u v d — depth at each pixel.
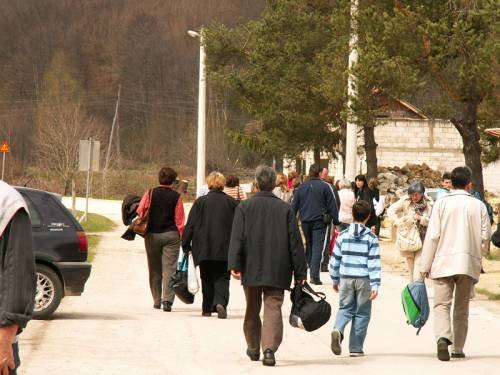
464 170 32.34
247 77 122.44
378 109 82.56
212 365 29.88
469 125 79.94
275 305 30.19
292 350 33.62
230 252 30.30
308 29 119.25
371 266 31.66
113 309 44.44
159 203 44.00
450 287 32.09
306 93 118.06
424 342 36.06
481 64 74.12
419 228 46.84
